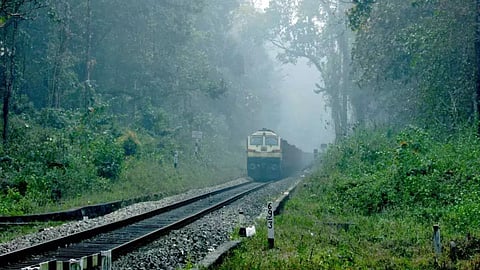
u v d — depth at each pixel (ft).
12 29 105.50
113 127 110.22
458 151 59.98
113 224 46.70
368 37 99.50
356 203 55.72
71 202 65.26
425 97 85.40
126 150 107.55
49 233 45.06
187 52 159.33
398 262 30.40
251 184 115.03
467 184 49.24
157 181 96.58
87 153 85.46
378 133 100.22
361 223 45.47
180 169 119.03
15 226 50.26
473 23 75.10
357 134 108.17
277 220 47.75
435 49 80.33
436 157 57.77
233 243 34.71
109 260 19.35
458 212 42.01
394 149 68.23
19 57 110.11
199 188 103.96
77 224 50.75
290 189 80.48
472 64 78.28
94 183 77.71
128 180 89.40
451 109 80.59
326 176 89.71
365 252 33.42
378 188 55.21
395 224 43.55
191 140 158.51
